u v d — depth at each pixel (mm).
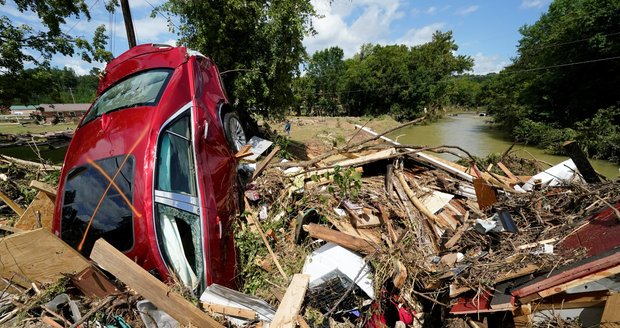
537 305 2391
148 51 4387
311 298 2891
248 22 10648
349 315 2965
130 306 2549
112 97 3740
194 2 10227
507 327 2547
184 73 3811
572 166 5012
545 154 16891
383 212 3959
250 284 3264
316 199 4258
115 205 2709
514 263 2768
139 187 2678
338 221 3867
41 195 3625
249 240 3576
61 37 10117
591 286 2170
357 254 3316
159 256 2557
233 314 2494
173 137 3072
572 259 2438
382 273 3098
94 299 2602
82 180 2912
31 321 2443
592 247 2459
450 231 3746
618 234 2352
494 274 2754
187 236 2791
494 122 29266
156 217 2607
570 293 2258
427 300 3199
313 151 8797
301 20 11172
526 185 4980
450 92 42000
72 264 2523
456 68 43906
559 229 3232
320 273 3100
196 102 3602
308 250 3607
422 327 3016
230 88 11633
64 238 2807
